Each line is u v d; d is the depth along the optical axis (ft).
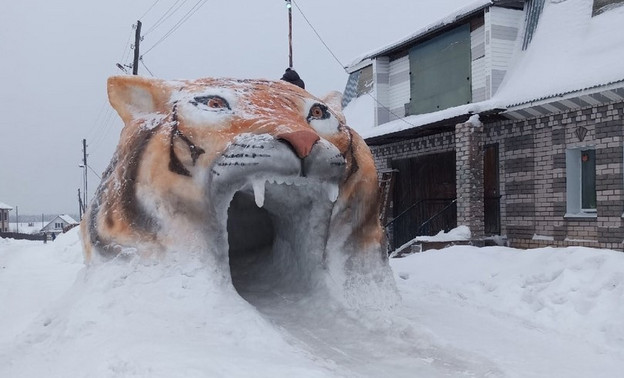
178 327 16.78
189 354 14.37
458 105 45.98
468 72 45.03
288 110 21.12
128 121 21.58
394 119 54.44
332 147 19.61
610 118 33.22
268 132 18.99
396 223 52.19
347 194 21.89
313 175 19.06
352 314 20.17
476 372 16.08
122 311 17.67
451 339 19.25
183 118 19.94
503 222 40.16
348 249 22.03
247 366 13.93
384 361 17.01
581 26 38.27
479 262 31.81
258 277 24.48
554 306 23.06
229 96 20.53
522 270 28.19
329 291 20.98
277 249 24.59
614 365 17.29
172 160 19.57
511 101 37.52
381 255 22.82
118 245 19.42
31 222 395.14
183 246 19.24
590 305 22.18
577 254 26.81
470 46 44.83
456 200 41.73
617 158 32.86
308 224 21.86
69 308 18.75
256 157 18.25
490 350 18.28
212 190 19.17
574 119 35.37
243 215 25.62
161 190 19.48
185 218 19.52
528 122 38.50
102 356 14.76
